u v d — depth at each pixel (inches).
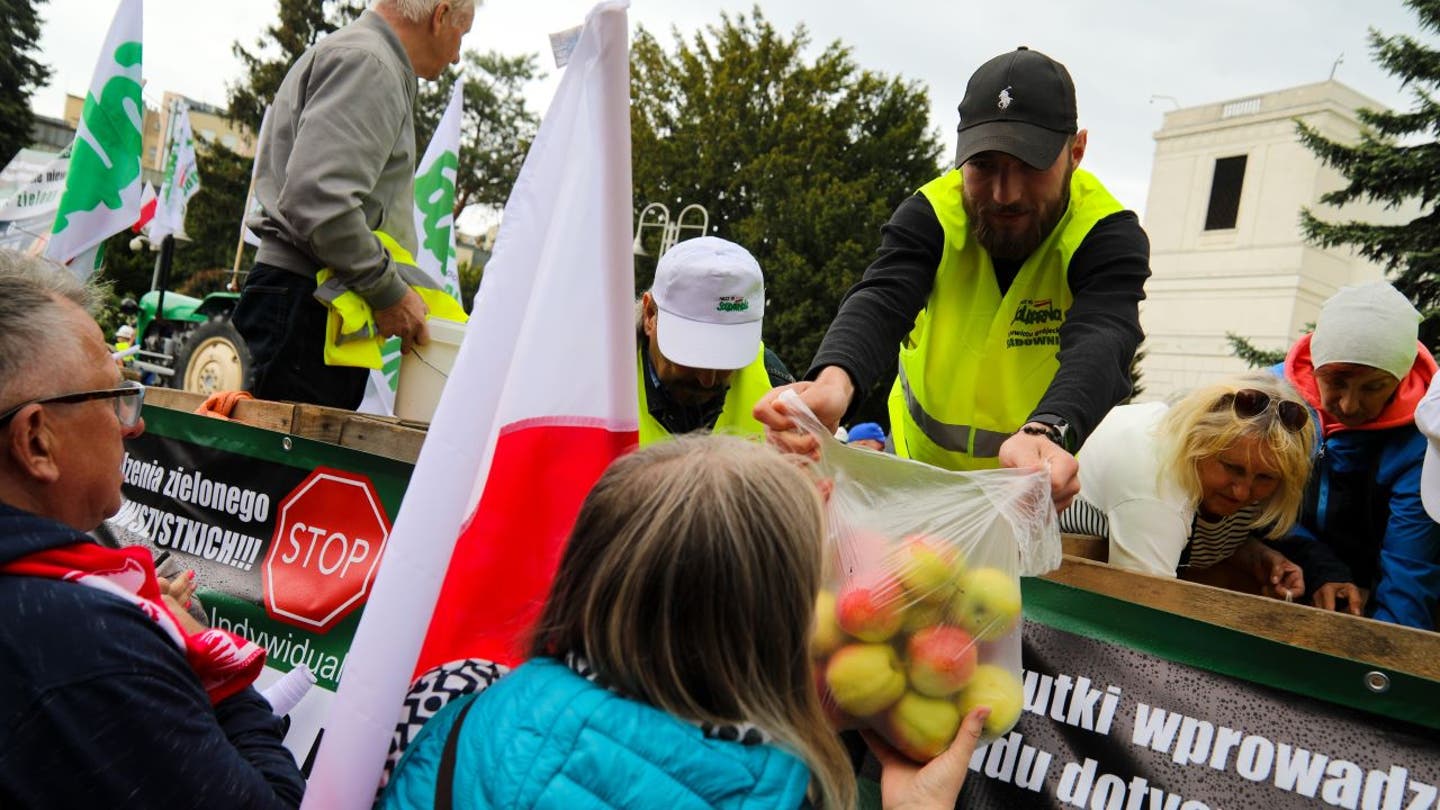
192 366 293.9
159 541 110.0
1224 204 1331.2
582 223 60.3
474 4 130.7
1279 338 1273.4
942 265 99.6
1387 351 103.3
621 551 47.6
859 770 75.5
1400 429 107.6
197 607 88.7
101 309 66.7
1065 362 83.7
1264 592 105.8
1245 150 1309.1
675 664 46.2
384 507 96.8
